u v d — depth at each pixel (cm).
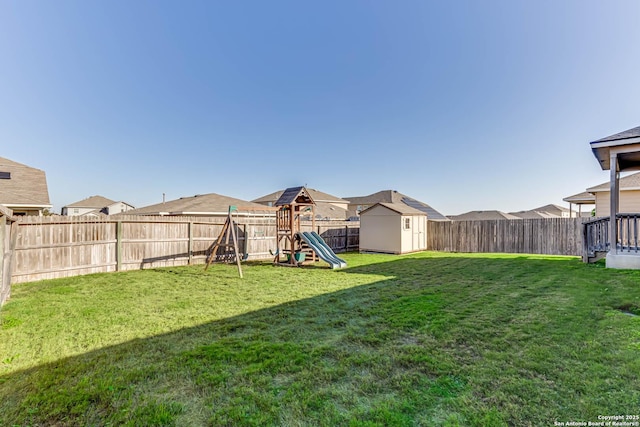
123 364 283
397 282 659
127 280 720
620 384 222
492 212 3731
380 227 1402
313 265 987
